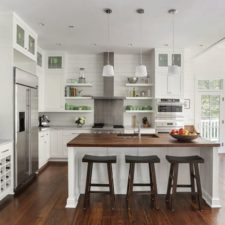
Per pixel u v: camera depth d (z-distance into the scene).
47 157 5.55
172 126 5.50
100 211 3.02
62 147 5.73
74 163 3.22
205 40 5.00
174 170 3.07
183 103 5.60
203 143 3.08
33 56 4.43
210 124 6.43
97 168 3.59
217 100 6.46
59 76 5.90
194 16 3.68
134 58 6.25
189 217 2.86
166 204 3.25
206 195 3.36
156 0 3.14
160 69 5.60
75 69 6.25
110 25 4.10
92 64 6.25
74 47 5.57
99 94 6.24
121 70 6.25
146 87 6.23
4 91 3.59
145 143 3.05
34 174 4.53
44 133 5.30
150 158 3.17
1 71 3.59
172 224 2.69
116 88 6.25
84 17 3.73
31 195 3.57
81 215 2.91
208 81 6.45
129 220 2.78
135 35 4.66
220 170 4.84
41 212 2.99
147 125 5.98
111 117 6.22
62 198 3.45
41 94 5.69
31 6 3.33
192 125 6.06
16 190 3.71
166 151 3.59
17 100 3.65
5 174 3.39
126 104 6.23
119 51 5.94
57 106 5.91
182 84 5.62
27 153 4.07
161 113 5.51
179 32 4.48
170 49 5.61
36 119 4.57
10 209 3.08
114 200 3.17
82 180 3.59
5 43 3.57
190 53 5.91
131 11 3.49
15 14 3.61
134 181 3.57
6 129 3.59
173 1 3.17
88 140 3.35
